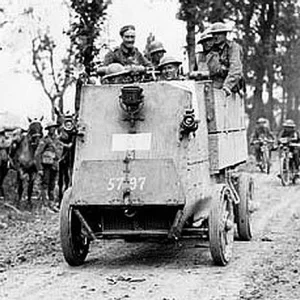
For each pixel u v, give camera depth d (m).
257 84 55.88
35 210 22.17
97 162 12.34
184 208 12.00
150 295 10.59
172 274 12.01
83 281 11.60
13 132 22.78
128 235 12.34
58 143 22.81
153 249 14.40
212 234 12.37
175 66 14.48
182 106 12.58
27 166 22.45
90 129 12.71
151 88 12.73
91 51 22.95
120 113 12.70
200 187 12.80
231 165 15.02
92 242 15.28
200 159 12.95
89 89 12.98
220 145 13.85
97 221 12.69
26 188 25.73
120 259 13.47
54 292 10.87
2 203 22.62
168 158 12.21
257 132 35.78
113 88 12.92
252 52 55.22
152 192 12.00
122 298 10.41
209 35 15.40
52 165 22.69
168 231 12.21
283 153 28.80
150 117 12.56
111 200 12.07
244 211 15.16
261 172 34.56
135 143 12.44
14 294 10.80
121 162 12.29
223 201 12.70
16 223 19.47
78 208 12.33
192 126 12.24
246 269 12.33
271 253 13.80
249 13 54.50
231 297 10.40
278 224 17.73
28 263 13.27
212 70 15.35
